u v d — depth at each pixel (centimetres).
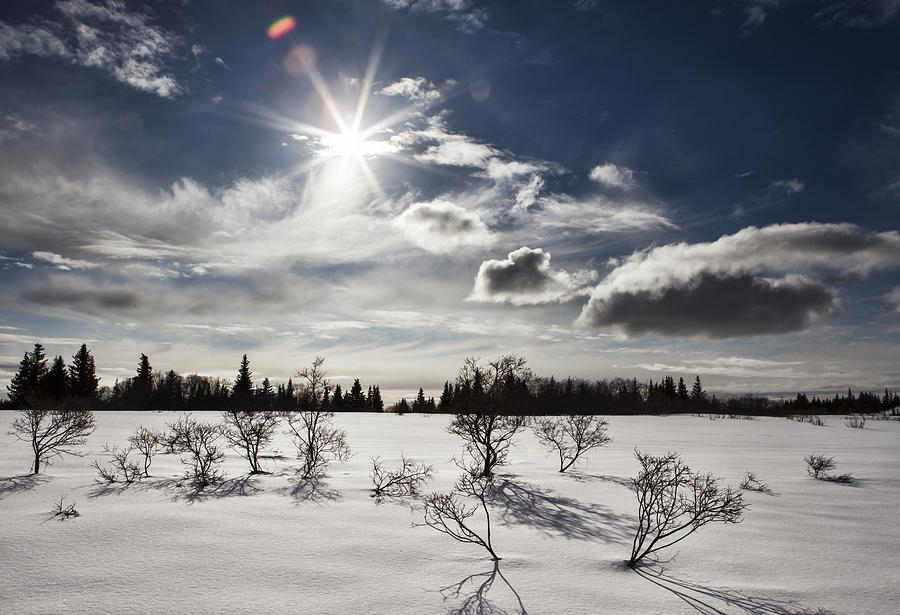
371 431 3456
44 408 1526
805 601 593
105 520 847
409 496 1101
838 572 696
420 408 10094
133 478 1216
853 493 1269
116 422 3506
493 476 1376
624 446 2553
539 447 2375
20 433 2264
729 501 833
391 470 1457
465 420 1444
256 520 873
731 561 736
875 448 2611
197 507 946
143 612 527
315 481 1234
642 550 773
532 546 775
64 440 1421
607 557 734
